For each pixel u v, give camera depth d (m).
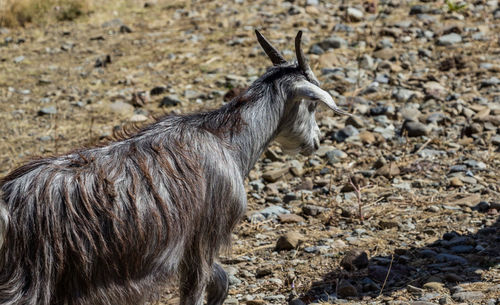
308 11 34.62
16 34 34.75
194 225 10.81
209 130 11.59
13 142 23.38
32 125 24.81
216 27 33.66
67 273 9.61
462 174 19.12
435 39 30.28
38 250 9.42
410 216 16.89
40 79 28.70
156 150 10.77
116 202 9.98
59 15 36.72
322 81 26.45
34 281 9.38
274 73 12.32
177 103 25.50
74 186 9.86
